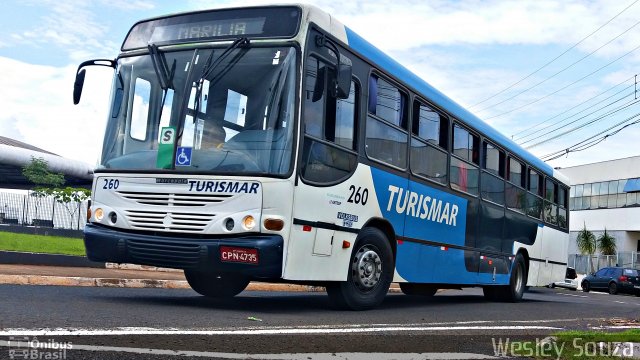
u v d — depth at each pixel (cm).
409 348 555
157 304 768
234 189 716
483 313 1041
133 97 803
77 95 857
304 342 540
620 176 5388
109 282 1086
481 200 1253
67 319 562
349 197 823
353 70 845
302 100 738
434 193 1057
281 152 722
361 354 502
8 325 504
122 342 466
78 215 2952
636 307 1675
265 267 699
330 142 788
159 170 749
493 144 1320
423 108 1034
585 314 1192
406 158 971
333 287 854
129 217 755
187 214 728
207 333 537
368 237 872
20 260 1306
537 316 1051
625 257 4725
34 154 4156
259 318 691
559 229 1764
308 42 757
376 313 866
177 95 774
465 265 1182
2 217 2752
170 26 817
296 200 725
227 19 789
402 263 962
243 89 753
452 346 588
